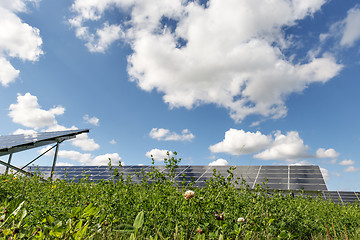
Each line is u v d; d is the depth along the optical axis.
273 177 14.04
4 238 1.91
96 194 4.94
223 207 4.02
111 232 2.48
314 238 4.70
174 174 5.08
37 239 1.85
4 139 14.48
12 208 2.13
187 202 3.53
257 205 4.03
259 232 3.04
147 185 5.05
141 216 1.89
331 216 6.41
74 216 2.02
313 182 12.77
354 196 13.78
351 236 4.84
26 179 7.84
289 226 4.63
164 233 3.09
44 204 4.26
